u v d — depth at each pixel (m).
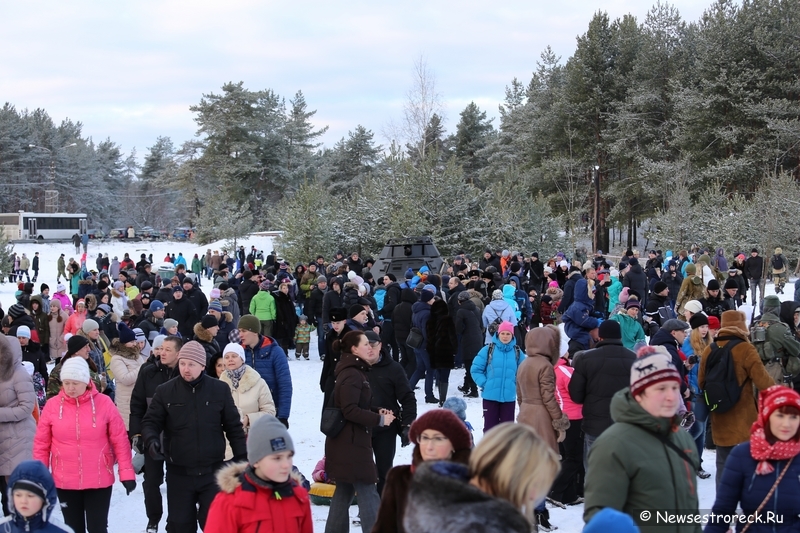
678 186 43.88
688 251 41.78
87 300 14.79
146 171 116.06
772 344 7.94
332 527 6.45
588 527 2.85
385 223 40.06
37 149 99.38
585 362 7.13
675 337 8.66
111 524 7.54
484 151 74.69
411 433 4.11
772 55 45.25
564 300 17.42
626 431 3.91
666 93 52.50
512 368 9.34
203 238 66.81
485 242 38.81
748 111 44.78
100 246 69.12
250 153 72.81
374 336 6.99
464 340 13.58
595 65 55.81
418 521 2.85
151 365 7.32
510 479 2.97
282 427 4.38
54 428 6.30
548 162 55.94
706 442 10.02
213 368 8.35
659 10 55.66
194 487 6.24
